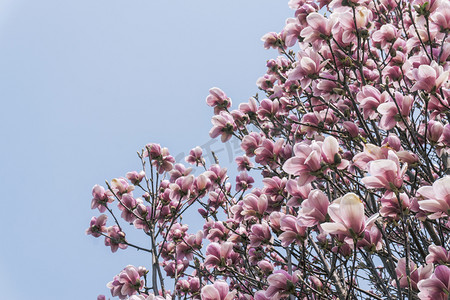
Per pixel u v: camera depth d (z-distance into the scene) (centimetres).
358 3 379
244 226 519
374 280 447
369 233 256
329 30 375
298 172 268
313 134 468
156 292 467
